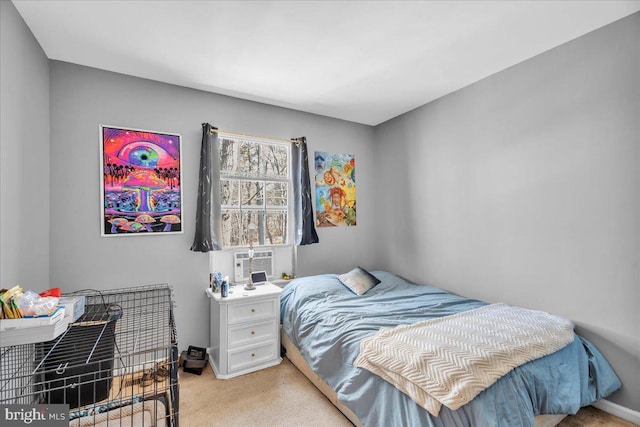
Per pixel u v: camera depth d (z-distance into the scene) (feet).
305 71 8.15
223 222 9.75
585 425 5.91
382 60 7.65
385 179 12.42
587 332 6.71
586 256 6.74
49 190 7.18
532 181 7.70
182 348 8.72
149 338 8.18
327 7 5.66
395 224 11.95
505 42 6.97
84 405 5.57
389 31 6.46
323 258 11.59
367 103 10.46
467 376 4.37
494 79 8.47
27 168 6.08
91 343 5.72
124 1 5.40
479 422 3.95
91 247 7.65
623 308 6.21
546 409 4.87
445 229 9.97
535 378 4.89
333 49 7.11
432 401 4.28
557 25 6.36
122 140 8.04
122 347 7.82
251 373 7.95
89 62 7.52
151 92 8.47
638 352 6.01
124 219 8.01
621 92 6.21
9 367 5.02
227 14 5.82
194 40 6.67
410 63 7.83
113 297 7.85
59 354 5.52
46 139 7.04
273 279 10.52
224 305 7.70
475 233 9.05
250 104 10.09
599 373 6.07
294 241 10.76
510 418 4.23
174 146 8.73
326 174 11.71
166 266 8.55
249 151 10.24
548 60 7.33
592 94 6.62
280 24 6.16
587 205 6.72
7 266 5.27
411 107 10.89
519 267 7.99
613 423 5.97
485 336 5.65
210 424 5.98
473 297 9.12
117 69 7.88
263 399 6.81
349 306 8.14
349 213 12.25
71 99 7.50
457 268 9.61
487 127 8.68
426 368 4.65
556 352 5.59
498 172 8.43
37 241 6.55
